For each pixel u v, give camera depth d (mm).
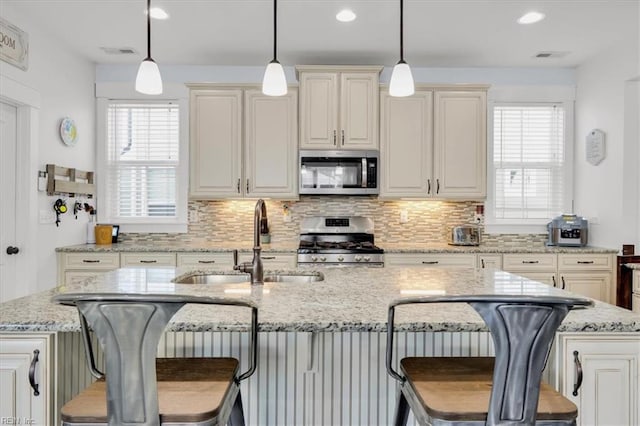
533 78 4023
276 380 1601
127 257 3420
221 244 3803
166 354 1576
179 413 980
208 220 4020
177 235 4004
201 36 3279
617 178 3451
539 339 921
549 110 4078
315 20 3000
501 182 4078
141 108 3996
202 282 2127
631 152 3381
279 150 3668
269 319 1196
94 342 1496
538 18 2969
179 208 4004
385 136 3676
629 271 3084
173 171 4020
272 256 3453
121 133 4000
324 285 1751
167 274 2012
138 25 3092
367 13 2893
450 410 1017
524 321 916
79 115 3666
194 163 3660
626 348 1316
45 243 3205
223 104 3652
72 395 1403
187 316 1224
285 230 4016
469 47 3488
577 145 3984
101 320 903
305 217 4000
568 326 1250
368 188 3639
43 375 1253
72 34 3236
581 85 3928
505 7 2811
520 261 3510
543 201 4090
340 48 3508
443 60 3791
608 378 1315
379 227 4051
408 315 1250
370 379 1618
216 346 1590
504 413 947
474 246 3797
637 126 3371
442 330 1177
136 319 902
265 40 3355
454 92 3705
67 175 3449
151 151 4004
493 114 4051
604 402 1312
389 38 3307
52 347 1267
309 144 3643
